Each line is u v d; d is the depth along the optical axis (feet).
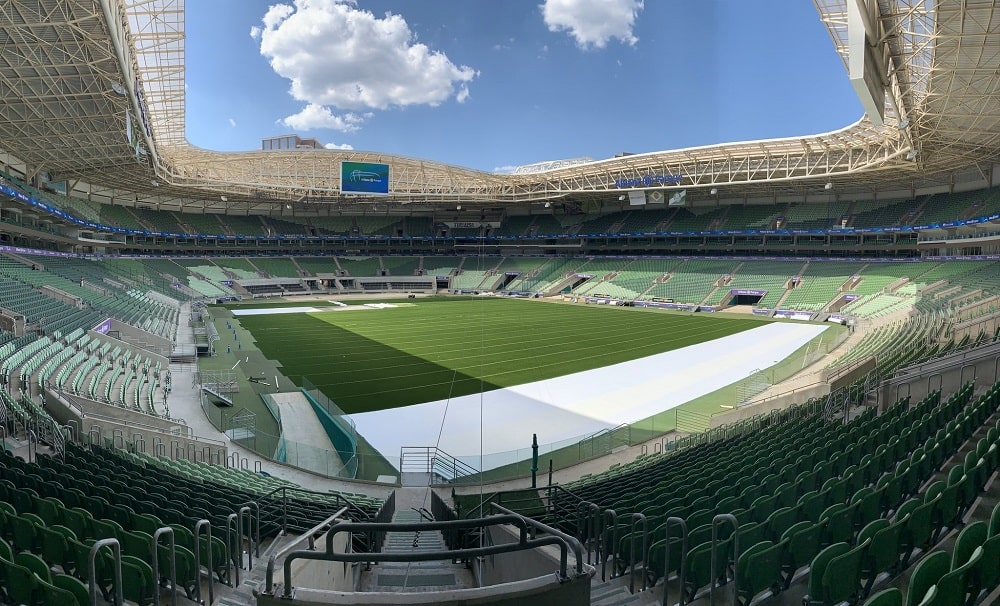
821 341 122.21
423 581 25.61
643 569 20.83
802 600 18.39
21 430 45.24
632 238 260.21
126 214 222.28
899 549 17.81
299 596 12.46
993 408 37.91
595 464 53.78
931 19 71.36
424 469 52.06
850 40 62.59
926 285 153.89
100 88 95.40
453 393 80.84
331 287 262.06
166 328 125.29
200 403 72.18
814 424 47.26
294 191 227.81
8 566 16.07
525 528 13.34
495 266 277.03
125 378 78.07
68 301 111.45
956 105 98.12
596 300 222.89
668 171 194.49
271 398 72.18
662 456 49.39
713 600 17.52
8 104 101.14
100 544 14.14
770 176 186.60
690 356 108.27
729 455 40.70
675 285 216.33
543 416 71.20
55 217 155.74
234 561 23.43
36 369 63.67
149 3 88.63
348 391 81.35
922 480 26.81
